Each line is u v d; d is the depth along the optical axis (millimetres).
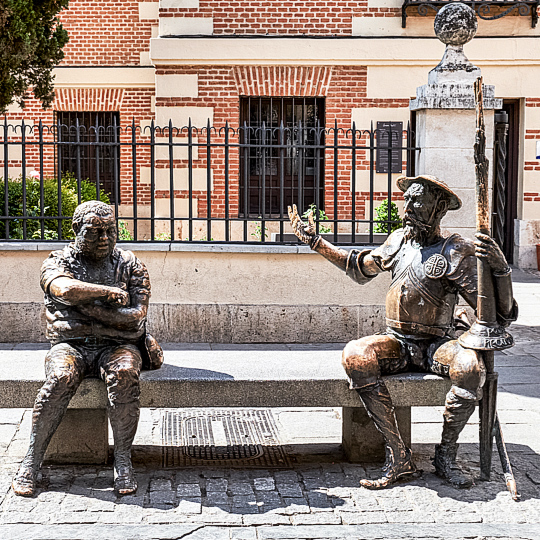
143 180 15141
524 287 11742
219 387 4594
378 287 7887
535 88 13117
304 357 5199
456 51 7383
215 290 7840
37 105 15125
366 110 12945
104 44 15250
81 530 3900
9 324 7750
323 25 12891
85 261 4562
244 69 12898
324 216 9156
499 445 4551
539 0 12891
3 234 8477
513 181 13719
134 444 5215
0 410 5793
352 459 4938
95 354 4504
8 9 9375
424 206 4539
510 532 3949
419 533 3930
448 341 4633
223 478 4609
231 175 13000
